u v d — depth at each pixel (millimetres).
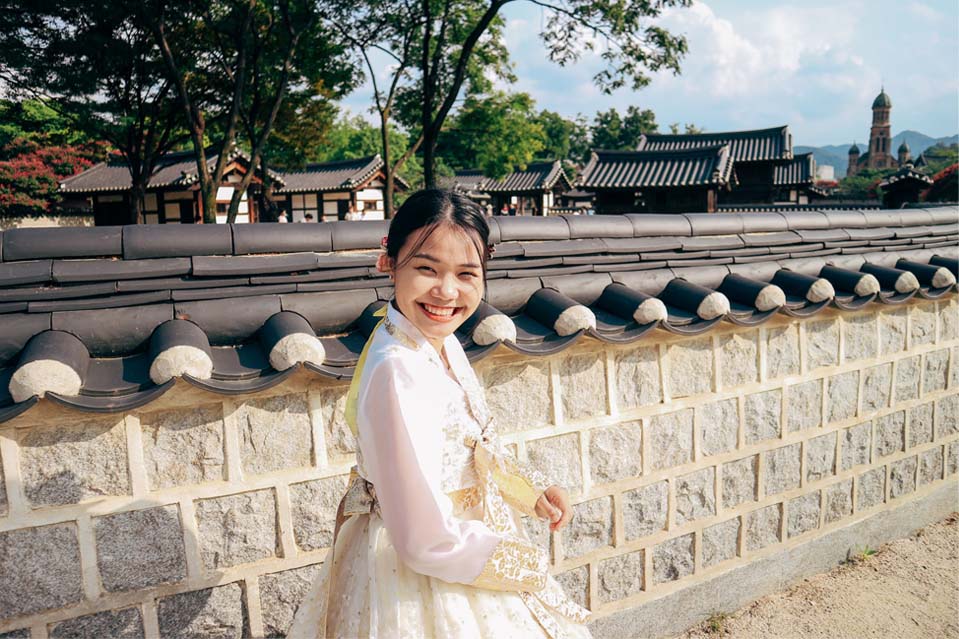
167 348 1959
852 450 4031
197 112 14492
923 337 4309
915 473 4418
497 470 1536
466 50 13625
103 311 2113
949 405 4535
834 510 4004
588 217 3391
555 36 12727
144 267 2260
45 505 2068
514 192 35906
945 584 3863
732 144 30547
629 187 21266
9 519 2023
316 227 2643
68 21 10539
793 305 3367
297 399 2402
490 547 1330
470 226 1331
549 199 38156
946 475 4621
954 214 4961
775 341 3594
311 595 1589
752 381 3537
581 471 3031
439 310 1339
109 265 2215
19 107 13742
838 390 3902
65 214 29266
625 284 3141
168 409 2211
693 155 21562
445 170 39500
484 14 13938
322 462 2457
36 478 2051
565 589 3061
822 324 3777
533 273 2979
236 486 2326
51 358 1836
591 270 3129
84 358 1991
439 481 1306
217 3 11781
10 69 11219
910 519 4430
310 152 19344
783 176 33094
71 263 2168
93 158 27594
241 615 2391
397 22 14297
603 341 2736
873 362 4043
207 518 2305
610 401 3072
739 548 3600
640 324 2879
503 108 17906
